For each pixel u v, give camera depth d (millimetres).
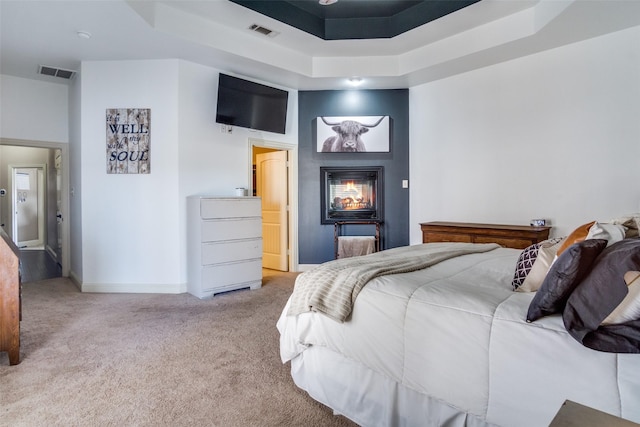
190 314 3154
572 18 2938
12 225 7324
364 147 4809
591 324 1023
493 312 1255
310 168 4953
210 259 3688
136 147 3885
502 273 1823
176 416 1671
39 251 7000
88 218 3889
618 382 984
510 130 3898
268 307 3373
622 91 3170
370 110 4852
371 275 1668
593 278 1049
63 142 4516
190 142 3988
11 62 3816
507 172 3934
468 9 3275
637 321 988
